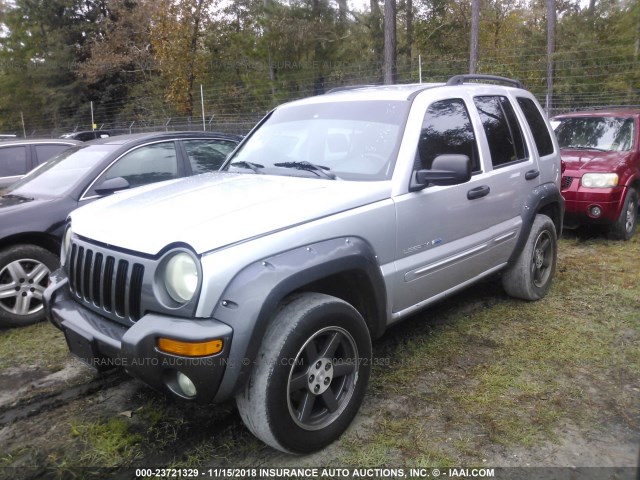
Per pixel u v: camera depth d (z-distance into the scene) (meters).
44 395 3.66
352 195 3.22
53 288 3.28
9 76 36.72
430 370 3.85
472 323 4.65
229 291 2.59
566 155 7.78
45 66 35.25
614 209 7.17
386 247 3.36
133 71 31.59
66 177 5.39
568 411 3.32
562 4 30.30
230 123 20.12
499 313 4.87
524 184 4.72
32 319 4.85
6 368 4.08
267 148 4.19
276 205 2.97
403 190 3.46
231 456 2.98
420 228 3.59
